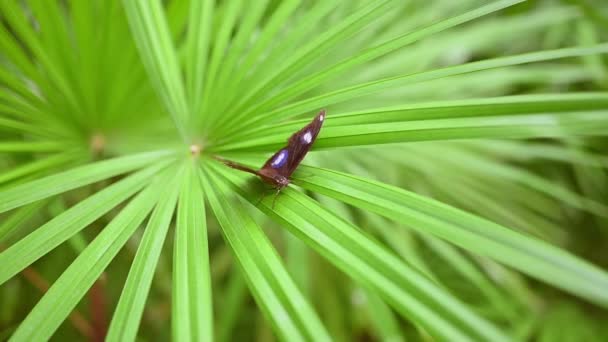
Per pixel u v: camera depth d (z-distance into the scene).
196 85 0.46
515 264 0.34
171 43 0.46
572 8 0.65
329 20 0.53
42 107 0.48
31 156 0.54
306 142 0.39
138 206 0.41
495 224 0.35
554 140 0.65
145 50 0.45
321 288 0.65
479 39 0.62
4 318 0.60
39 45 0.47
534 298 0.64
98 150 0.51
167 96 0.45
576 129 0.36
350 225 0.38
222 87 0.45
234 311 0.62
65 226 0.40
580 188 0.72
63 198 0.55
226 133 0.43
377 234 0.57
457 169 0.60
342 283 0.66
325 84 0.56
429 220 0.36
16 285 0.61
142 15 0.45
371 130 0.39
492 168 0.59
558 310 0.62
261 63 0.45
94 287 0.50
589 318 0.61
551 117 0.37
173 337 0.36
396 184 0.57
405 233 0.57
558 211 0.69
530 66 0.67
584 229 0.70
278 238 0.64
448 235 0.36
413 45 0.60
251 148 0.42
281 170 0.39
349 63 0.41
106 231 0.39
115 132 0.51
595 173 0.70
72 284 0.38
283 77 0.43
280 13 0.46
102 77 0.49
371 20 0.42
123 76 0.50
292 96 0.42
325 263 0.66
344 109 0.56
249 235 0.39
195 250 0.38
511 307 0.62
